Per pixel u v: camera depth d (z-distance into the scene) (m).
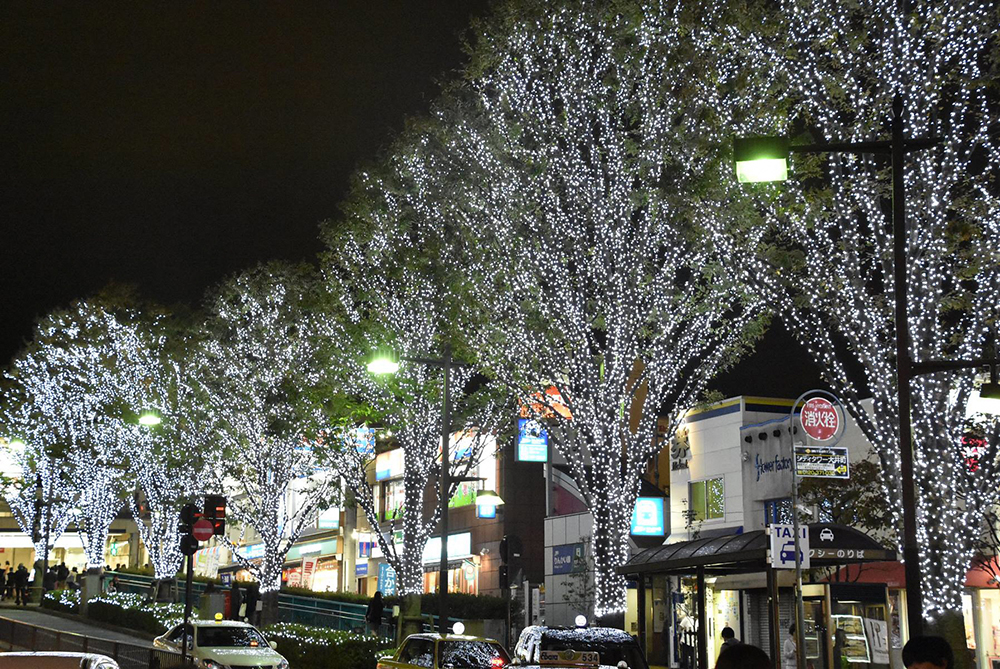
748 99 19.06
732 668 5.08
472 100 24.70
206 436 39.22
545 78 23.38
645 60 22.27
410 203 27.92
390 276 29.30
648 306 23.88
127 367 42.22
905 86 17.83
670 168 22.06
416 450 32.69
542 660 15.34
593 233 24.16
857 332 18.34
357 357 30.67
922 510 17.20
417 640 18.78
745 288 20.14
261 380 35.50
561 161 23.34
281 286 35.97
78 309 43.00
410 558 32.66
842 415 21.55
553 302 23.92
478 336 25.05
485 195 24.22
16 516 54.91
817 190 19.20
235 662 21.50
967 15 17.23
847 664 18.88
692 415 34.22
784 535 17.34
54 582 50.78
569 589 37.41
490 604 35.44
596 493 24.23
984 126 17.69
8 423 49.16
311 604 39.56
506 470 44.16
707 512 33.12
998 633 21.83
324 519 57.41
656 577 24.12
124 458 45.97
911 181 18.05
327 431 33.81
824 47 18.91
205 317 39.78
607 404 24.16
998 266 17.61
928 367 13.09
